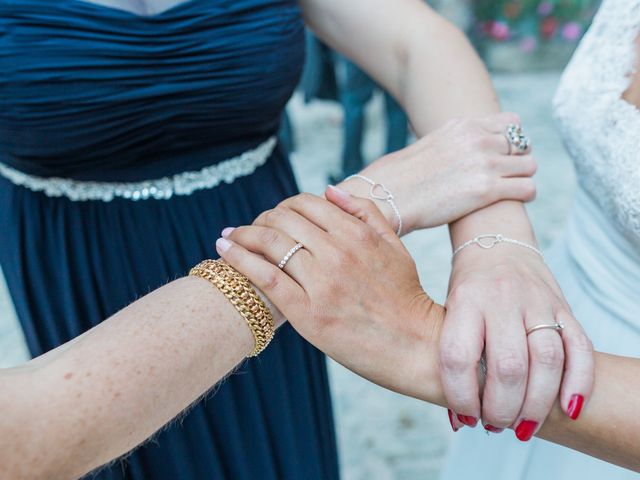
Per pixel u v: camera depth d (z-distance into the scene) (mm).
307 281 658
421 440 1921
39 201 912
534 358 643
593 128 905
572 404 636
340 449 1887
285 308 654
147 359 594
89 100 820
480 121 856
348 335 670
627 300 957
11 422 535
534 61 5195
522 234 812
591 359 650
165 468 954
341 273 662
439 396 681
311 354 1082
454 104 918
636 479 996
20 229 906
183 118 891
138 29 806
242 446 1013
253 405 996
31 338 921
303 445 1076
